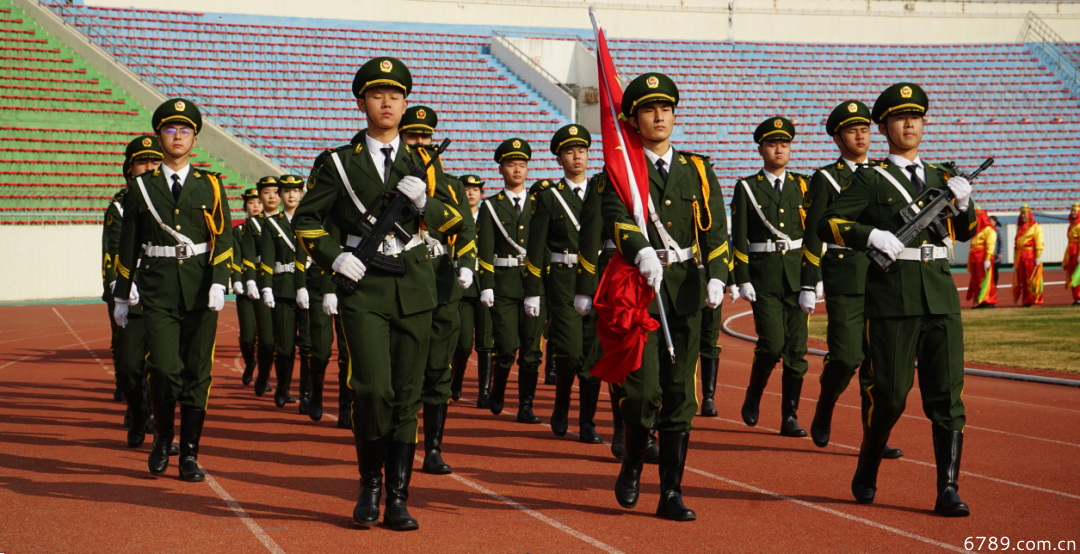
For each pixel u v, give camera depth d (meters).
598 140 34.38
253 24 33.03
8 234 23.00
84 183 25.06
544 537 4.47
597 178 5.12
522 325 7.96
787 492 5.38
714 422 7.78
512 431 7.52
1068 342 12.59
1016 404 8.43
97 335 16.22
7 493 5.35
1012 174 33.78
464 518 4.82
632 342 4.59
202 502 5.16
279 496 5.30
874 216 5.07
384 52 33.78
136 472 5.96
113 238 7.82
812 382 10.11
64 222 23.75
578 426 7.74
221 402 9.21
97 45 28.98
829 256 6.72
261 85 30.62
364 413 4.56
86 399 9.30
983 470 5.89
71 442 7.00
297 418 8.31
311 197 4.73
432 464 5.94
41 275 23.34
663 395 4.87
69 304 22.62
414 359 4.77
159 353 5.70
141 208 5.83
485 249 7.81
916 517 4.80
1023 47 39.69
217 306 5.80
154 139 7.54
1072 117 36.38
